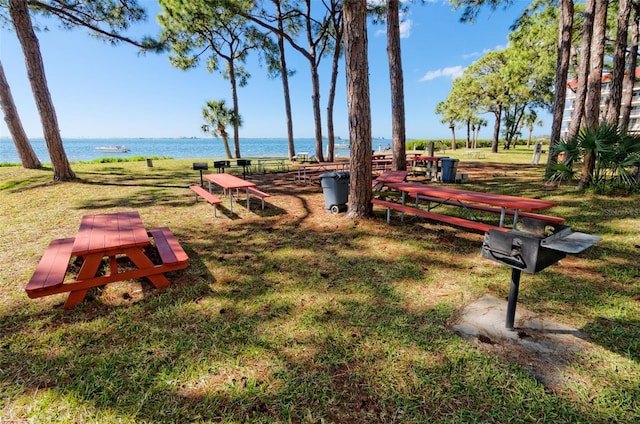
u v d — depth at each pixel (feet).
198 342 7.28
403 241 14.05
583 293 9.06
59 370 6.41
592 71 22.93
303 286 10.05
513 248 6.25
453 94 91.91
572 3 26.25
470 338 7.22
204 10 39.50
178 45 53.21
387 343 7.14
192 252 13.19
